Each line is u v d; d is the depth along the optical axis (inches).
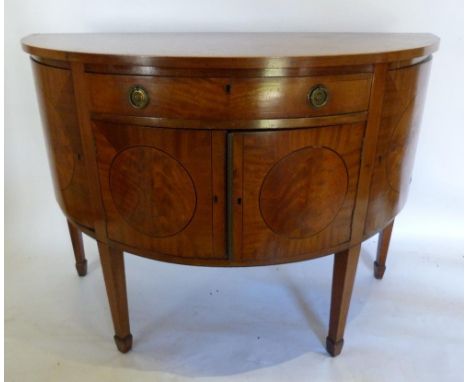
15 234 66.0
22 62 58.6
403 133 39.8
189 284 58.2
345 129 35.4
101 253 42.3
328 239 39.2
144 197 37.1
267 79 32.1
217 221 36.8
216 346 47.9
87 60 33.3
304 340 48.8
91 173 38.4
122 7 55.6
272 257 38.4
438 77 57.2
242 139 33.7
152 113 33.8
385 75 34.9
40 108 41.5
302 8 54.9
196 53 32.7
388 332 49.4
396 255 62.3
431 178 62.6
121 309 44.7
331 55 31.7
